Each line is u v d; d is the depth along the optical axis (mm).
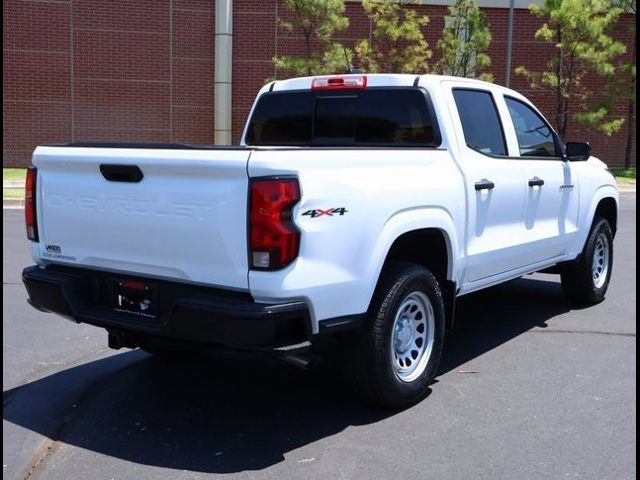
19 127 21422
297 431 4223
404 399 4477
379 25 19406
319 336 3936
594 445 4000
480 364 5430
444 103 5125
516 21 22453
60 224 4406
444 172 4828
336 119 5695
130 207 4027
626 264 9695
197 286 3898
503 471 3695
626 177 21188
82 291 4344
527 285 8352
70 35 21281
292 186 3627
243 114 22078
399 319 4492
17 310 7051
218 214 3703
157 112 21984
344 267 3928
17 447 4027
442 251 4898
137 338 4352
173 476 3670
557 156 6586
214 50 21875
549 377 5133
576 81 21000
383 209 4160
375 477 3641
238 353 4055
